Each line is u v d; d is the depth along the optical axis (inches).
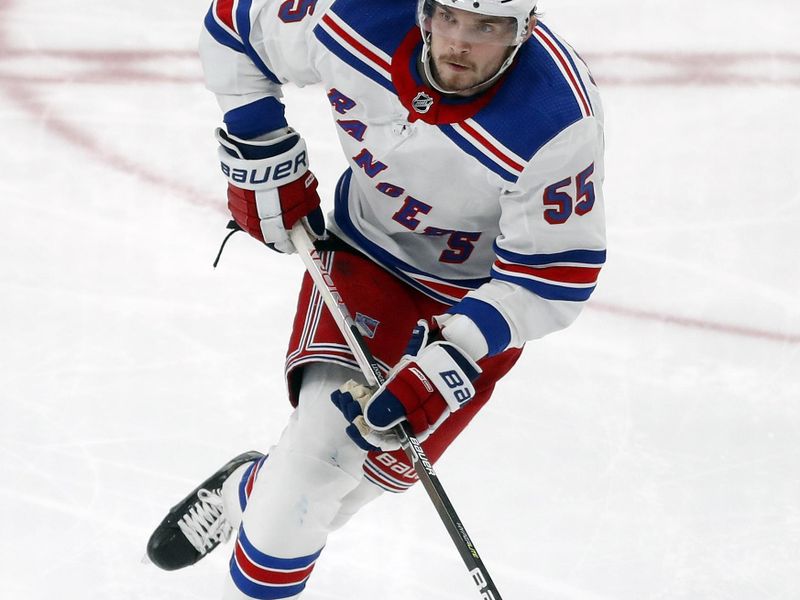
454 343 371.6
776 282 633.6
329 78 376.8
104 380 541.3
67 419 520.4
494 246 377.7
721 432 536.4
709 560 476.7
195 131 737.0
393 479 410.9
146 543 470.0
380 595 456.8
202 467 502.9
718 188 709.9
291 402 422.0
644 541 483.8
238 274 611.2
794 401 554.9
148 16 860.6
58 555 462.3
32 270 606.9
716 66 829.8
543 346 578.9
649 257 647.8
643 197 700.0
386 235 419.8
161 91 776.9
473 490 502.3
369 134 378.6
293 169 418.3
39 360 550.6
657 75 820.0
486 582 337.4
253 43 400.8
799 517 496.7
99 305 585.6
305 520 388.8
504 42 332.5
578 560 474.9
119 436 514.0
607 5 889.5
